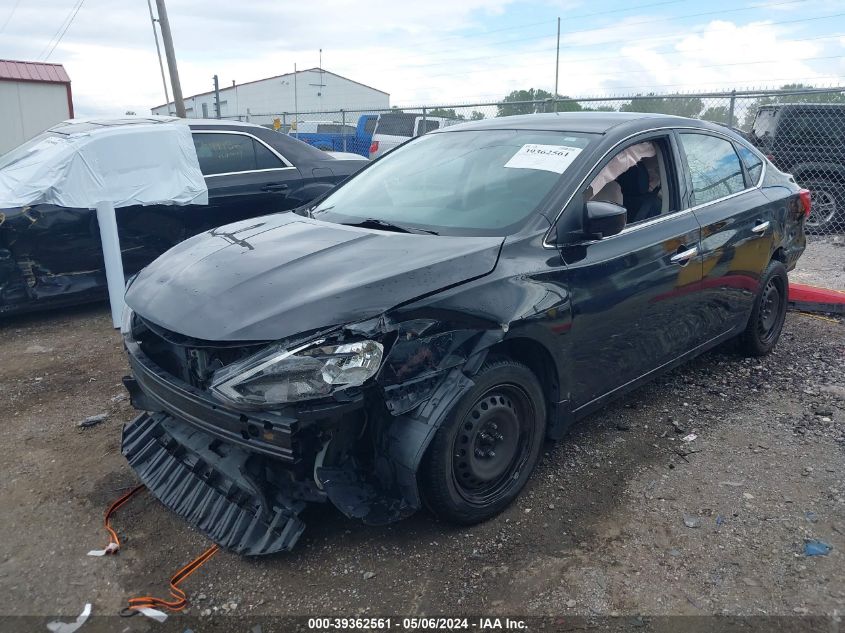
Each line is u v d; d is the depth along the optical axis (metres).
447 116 16.45
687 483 3.38
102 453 3.72
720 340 4.45
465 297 2.80
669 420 4.05
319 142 16.97
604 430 3.93
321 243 3.18
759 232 4.47
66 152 5.93
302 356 2.49
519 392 3.06
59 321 6.21
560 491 3.32
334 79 51.72
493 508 3.06
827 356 5.09
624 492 3.31
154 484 3.18
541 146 3.65
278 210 7.03
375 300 2.62
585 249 3.28
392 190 3.87
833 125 10.06
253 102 49.00
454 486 2.88
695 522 3.06
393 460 2.71
